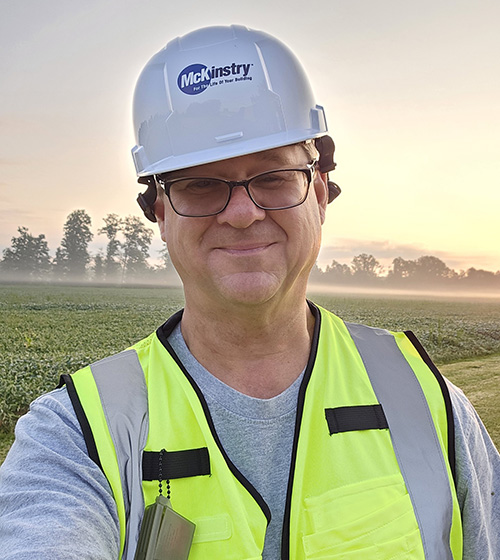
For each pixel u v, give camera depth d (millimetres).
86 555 366
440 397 496
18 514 379
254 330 468
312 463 452
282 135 474
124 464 429
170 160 477
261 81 481
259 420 459
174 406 463
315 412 473
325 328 537
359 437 467
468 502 471
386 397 491
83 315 8383
